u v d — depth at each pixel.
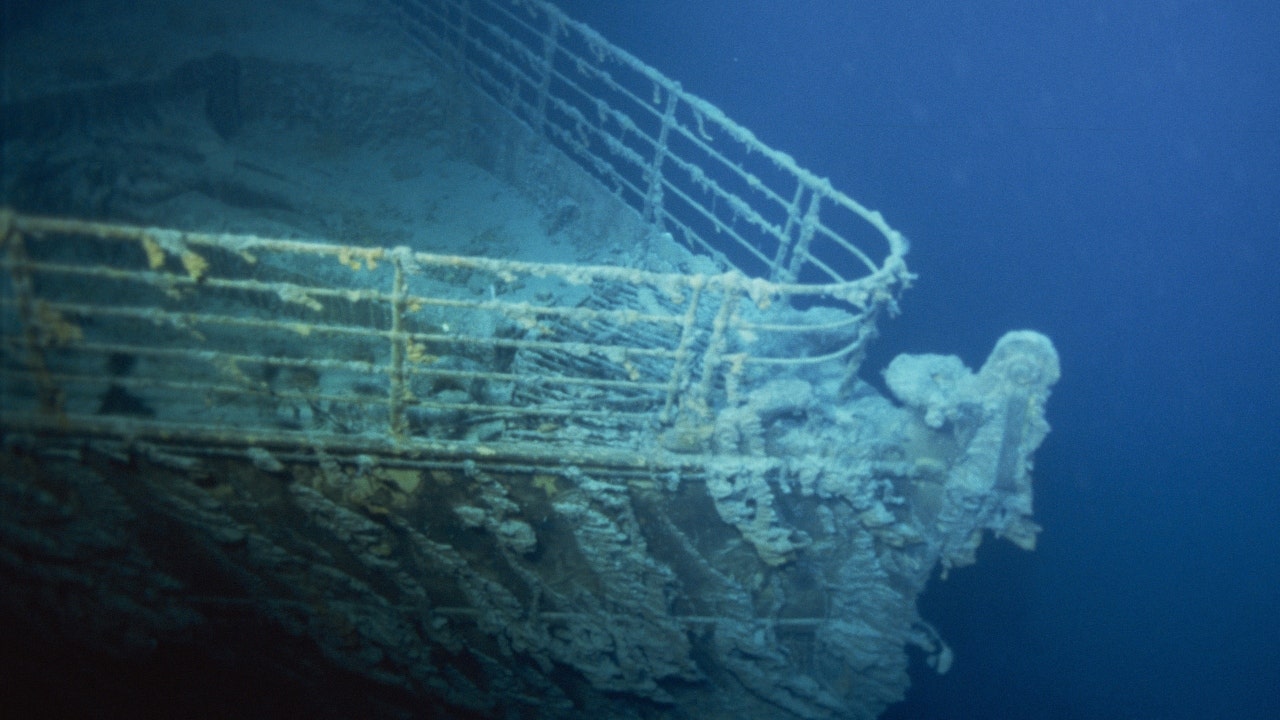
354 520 5.16
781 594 5.95
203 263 4.26
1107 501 13.05
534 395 5.92
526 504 5.35
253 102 8.84
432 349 6.28
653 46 23.69
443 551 5.39
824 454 5.61
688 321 5.06
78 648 5.12
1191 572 11.91
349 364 4.73
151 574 5.09
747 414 5.44
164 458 4.77
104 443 4.67
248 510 5.04
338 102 8.97
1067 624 10.83
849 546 5.91
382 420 5.55
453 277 7.25
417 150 9.14
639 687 6.01
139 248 6.51
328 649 5.61
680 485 5.48
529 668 5.96
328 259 6.91
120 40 8.25
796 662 6.23
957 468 5.73
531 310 4.77
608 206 8.20
